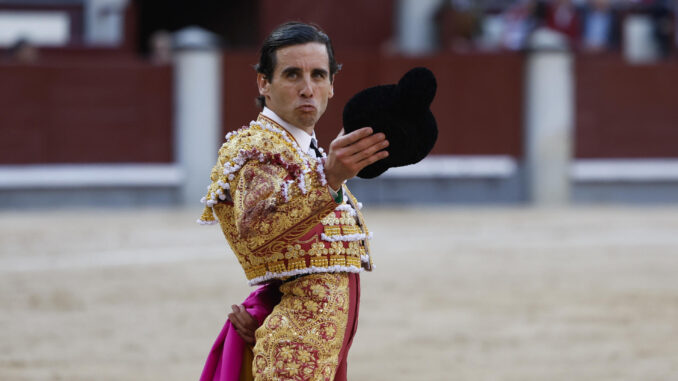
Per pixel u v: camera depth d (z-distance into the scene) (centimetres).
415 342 1573
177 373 1373
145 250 2548
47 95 3709
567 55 3938
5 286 2048
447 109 3919
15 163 3688
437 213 3528
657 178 4006
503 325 1711
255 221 662
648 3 4569
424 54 3891
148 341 1576
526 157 3956
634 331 1669
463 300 1938
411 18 4562
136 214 3434
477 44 4334
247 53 3797
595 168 3991
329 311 711
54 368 1392
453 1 4325
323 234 715
